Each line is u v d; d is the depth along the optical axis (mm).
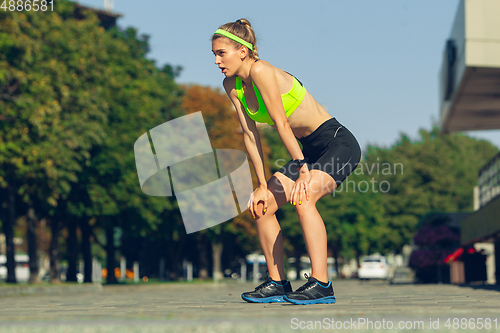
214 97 35281
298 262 48094
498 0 13500
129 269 56469
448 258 21281
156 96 31188
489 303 4117
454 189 62188
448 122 20422
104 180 26562
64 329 2326
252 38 4520
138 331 2297
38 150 18625
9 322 2543
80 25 22828
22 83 18312
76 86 21109
